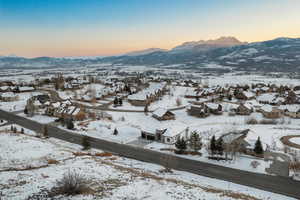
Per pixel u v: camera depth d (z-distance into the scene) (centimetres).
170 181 2634
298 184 3142
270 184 3142
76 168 2792
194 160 4053
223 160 4025
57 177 2409
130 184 2359
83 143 4525
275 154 4147
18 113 7769
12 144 3781
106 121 6775
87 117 7188
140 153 4428
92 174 2608
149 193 2141
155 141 5216
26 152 3416
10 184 2178
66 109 7225
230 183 3156
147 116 7481
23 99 10394
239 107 7931
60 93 12212
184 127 5819
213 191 2416
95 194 2005
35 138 4631
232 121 6919
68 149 4119
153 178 2686
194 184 2767
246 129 5375
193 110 7694
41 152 3497
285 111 7769
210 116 7650
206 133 5612
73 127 6006
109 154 4194
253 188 3019
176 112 8175
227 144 4088
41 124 6456
